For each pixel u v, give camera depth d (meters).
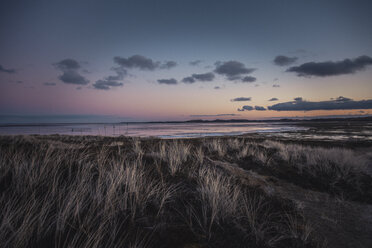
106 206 2.15
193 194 3.04
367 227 2.75
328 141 17.23
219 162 6.02
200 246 1.81
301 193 4.12
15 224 1.76
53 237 1.71
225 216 2.38
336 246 2.22
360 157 8.80
